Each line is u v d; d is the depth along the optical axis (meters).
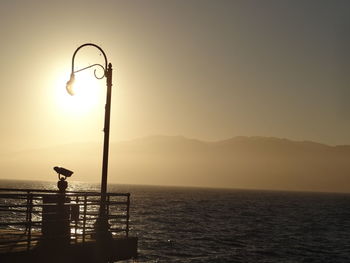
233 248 44.47
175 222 69.44
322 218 94.06
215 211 103.06
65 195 15.03
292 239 54.19
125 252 17.23
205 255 39.53
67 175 15.98
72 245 14.96
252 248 44.97
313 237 57.47
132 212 88.12
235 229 63.09
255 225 70.88
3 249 13.48
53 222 15.23
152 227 59.81
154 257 37.12
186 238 50.06
